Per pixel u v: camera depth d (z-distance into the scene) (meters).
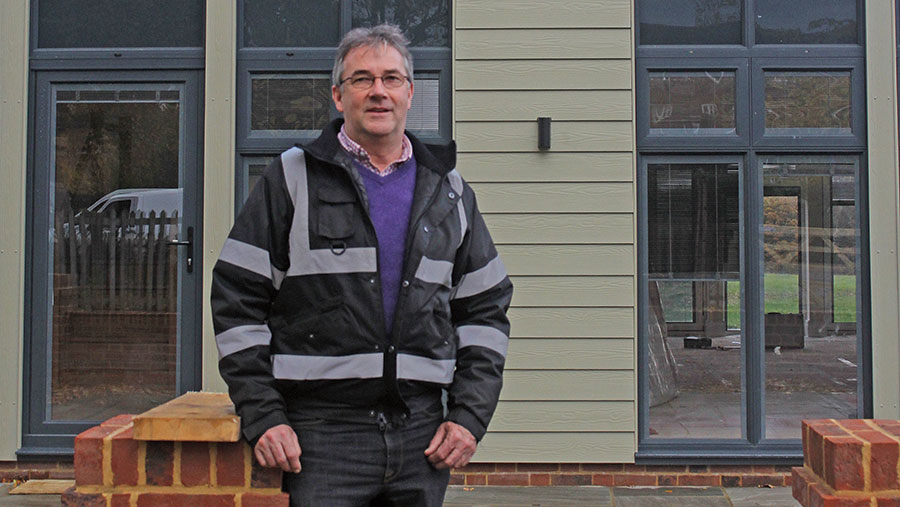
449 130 4.76
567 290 4.68
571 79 4.69
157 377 4.75
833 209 4.77
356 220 2.11
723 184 4.78
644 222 4.78
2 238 4.73
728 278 4.78
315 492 2.12
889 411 4.68
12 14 4.72
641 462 4.68
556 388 4.67
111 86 4.78
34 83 4.77
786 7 4.77
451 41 4.77
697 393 4.77
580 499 4.48
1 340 4.72
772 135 4.75
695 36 4.78
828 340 4.76
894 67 4.69
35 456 4.72
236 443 2.20
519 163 4.70
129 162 4.78
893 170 4.69
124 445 2.22
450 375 2.22
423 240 2.15
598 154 4.69
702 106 4.78
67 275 4.78
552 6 4.69
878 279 4.70
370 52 2.16
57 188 4.79
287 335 2.12
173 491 2.21
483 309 2.31
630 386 4.67
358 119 2.15
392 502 2.22
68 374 4.78
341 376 2.09
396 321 2.11
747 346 4.77
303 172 2.13
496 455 4.68
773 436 4.76
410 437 2.16
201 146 4.76
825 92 4.76
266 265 2.11
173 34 4.78
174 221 4.76
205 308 4.71
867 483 2.29
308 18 4.78
